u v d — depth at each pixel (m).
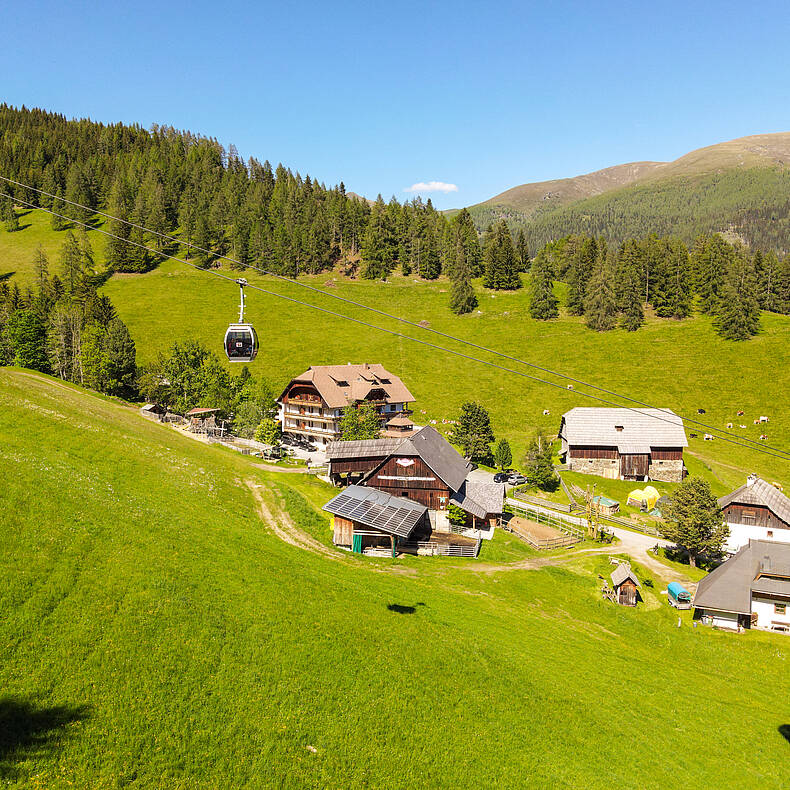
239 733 23.36
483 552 62.56
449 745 26.36
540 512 80.50
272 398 113.25
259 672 27.23
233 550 40.41
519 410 135.00
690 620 55.25
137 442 61.25
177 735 22.23
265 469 78.19
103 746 20.61
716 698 41.03
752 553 59.12
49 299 161.38
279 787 21.44
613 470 104.94
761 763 32.91
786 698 43.34
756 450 116.62
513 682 33.50
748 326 164.88
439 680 31.31
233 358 40.03
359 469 77.06
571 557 65.25
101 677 23.72
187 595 31.22
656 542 73.88
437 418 128.75
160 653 26.19
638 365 156.50
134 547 34.41
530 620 46.75
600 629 50.12
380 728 26.14
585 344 172.00
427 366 159.50
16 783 18.17
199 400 106.31
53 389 79.25
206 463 66.06
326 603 36.16
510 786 24.91
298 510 61.41
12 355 112.31
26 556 29.64
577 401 139.00
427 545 60.06
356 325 186.25
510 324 189.50
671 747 32.12
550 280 195.62
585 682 37.03
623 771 28.39
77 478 42.38
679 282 184.12
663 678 42.22
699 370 151.00
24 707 21.05
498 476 94.25
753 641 52.31
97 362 104.88
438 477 66.56
